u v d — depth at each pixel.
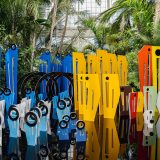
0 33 8.48
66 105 5.00
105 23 16.80
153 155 3.28
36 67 8.78
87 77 5.31
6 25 9.37
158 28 9.67
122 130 4.70
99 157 3.13
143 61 5.78
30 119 3.47
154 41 9.70
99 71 6.57
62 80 7.28
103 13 16.86
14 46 6.23
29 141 3.46
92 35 17.70
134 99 5.75
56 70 8.48
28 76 6.58
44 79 6.32
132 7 12.61
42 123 4.22
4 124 4.02
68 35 21.27
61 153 3.19
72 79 6.48
